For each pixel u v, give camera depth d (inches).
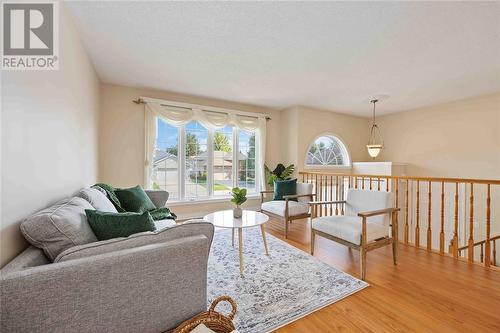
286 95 163.2
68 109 75.4
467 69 117.7
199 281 45.4
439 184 180.2
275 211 141.1
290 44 94.9
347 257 101.0
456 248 100.7
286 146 202.1
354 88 147.4
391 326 58.6
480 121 161.9
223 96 166.2
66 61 73.2
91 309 34.9
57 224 42.9
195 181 170.9
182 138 165.3
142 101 148.3
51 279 32.2
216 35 88.6
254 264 93.1
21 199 45.3
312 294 72.1
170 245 42.3
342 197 177.0
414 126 200.1
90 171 111.9
